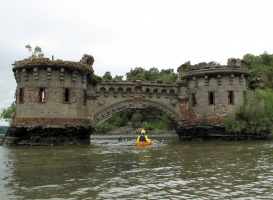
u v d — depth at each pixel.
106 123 112.00
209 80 38.41
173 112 40.72
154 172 13.20
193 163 15.87
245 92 38.28
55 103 31.33
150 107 39.81
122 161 17.03
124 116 117.19
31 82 31.39
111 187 10.39
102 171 13.58
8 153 21.98
